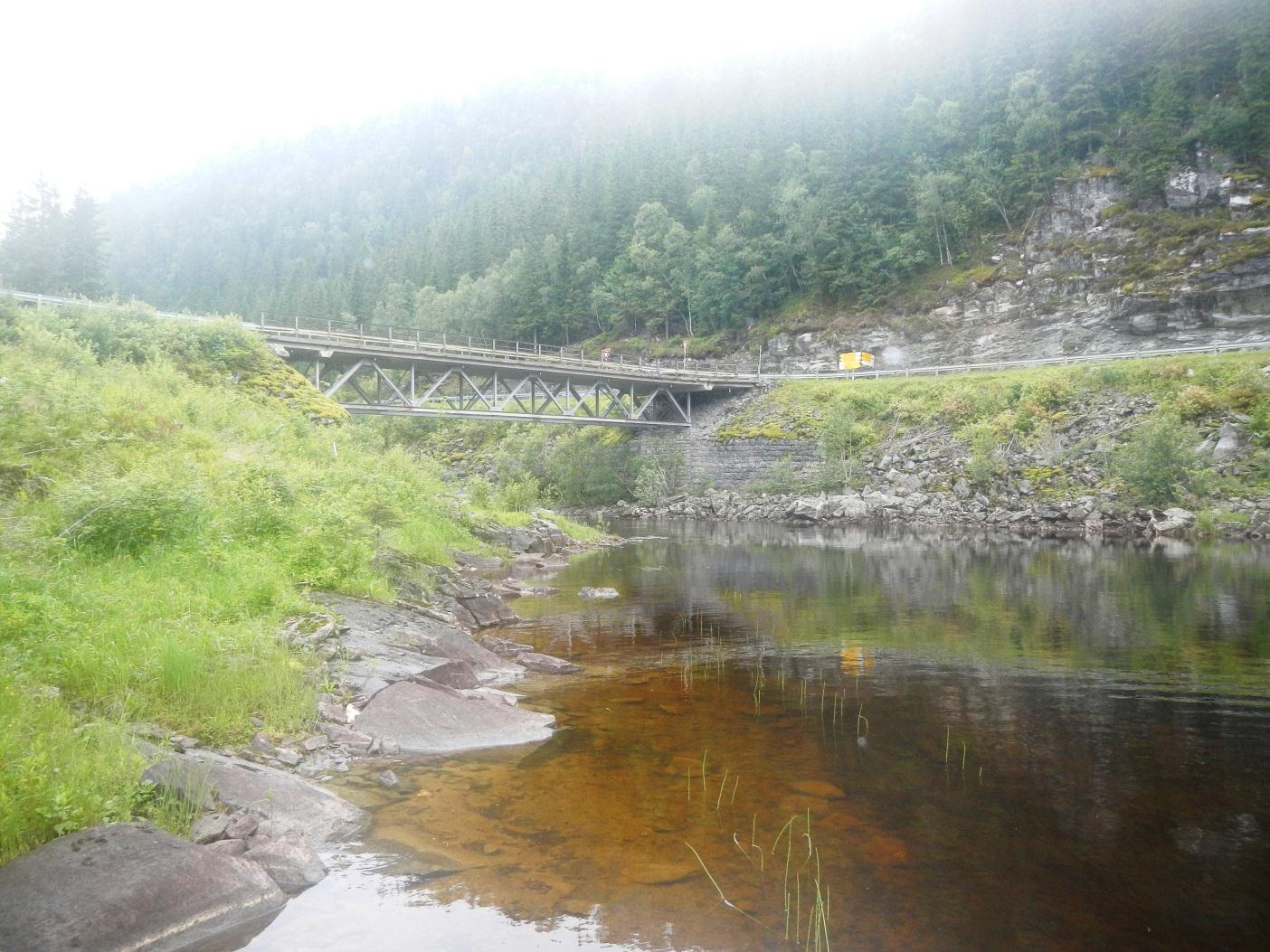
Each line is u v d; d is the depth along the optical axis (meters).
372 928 4.52
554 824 5.95
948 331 68.94
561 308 98.75
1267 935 4.50
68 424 13.69
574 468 62.53
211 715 7.00
